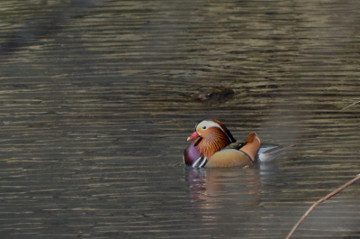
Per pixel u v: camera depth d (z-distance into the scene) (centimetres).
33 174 2309
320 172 2272
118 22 4484
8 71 3609
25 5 4647
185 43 4072
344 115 2870
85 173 2314
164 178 2277
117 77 3531
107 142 2623
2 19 4238
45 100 3183
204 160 2375
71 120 2891
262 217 1936
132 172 2323
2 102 3155
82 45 4056
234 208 2014
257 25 4406
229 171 2342
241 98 3184
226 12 4728
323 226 1856
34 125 2823
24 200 2098
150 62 3766
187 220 1936
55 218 1966
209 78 3497
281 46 3978
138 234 1844
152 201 2086
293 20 4503
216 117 2928
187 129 2775
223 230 1855
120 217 1966
